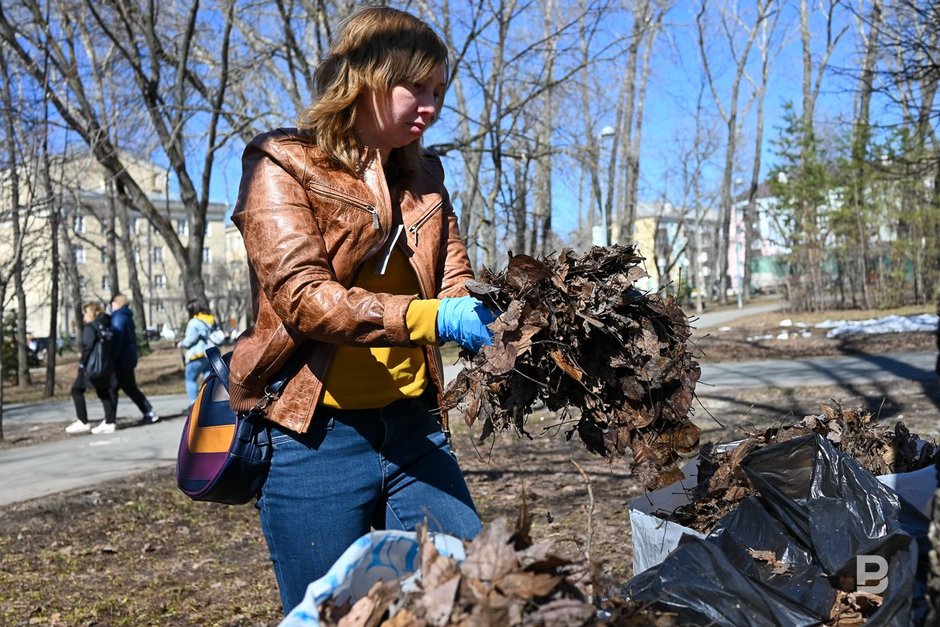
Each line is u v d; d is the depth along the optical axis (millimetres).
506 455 7277
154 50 13312
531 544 1537
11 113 10359
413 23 2051
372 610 1401
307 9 12078
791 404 8562
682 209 34562
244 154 2062
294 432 2059
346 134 2043
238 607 4109
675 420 1830
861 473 2201
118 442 9617
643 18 17375
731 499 2615
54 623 3980
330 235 2002
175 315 58750
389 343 1842
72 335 48250
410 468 2137
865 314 23172
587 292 1747
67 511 6195
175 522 5828
